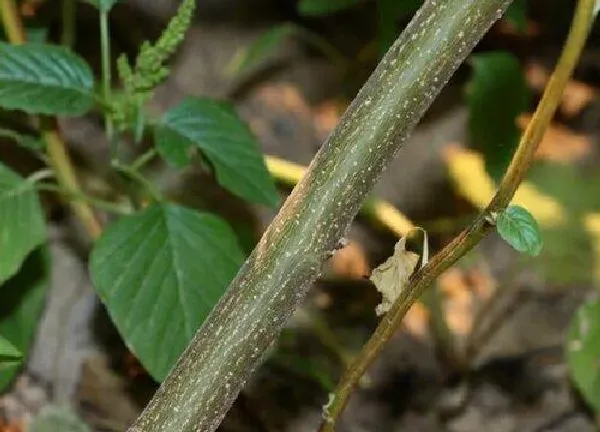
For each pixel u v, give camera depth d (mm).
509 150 736
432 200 921
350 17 1121
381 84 503
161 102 969
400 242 539
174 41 620
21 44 623
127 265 606
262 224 866
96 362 768
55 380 762
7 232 629
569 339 751
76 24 917
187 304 605
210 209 854
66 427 711
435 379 806
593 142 997
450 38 498
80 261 793
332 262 867
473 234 527
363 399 792
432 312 821
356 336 827
